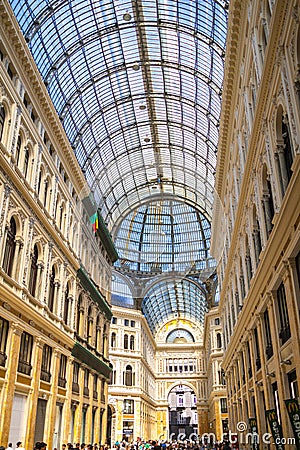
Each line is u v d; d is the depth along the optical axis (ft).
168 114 148.56
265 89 56.95
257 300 72.23
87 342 119.44
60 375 97.45
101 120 139.03
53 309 95.20
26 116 79.92
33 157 83.97
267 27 57.62
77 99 121.08
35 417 78.48
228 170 108.58
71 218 112.06
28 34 88.89
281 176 53.31
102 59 118.11
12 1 80.28
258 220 69.05
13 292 68.64
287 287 49.98
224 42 104.22
